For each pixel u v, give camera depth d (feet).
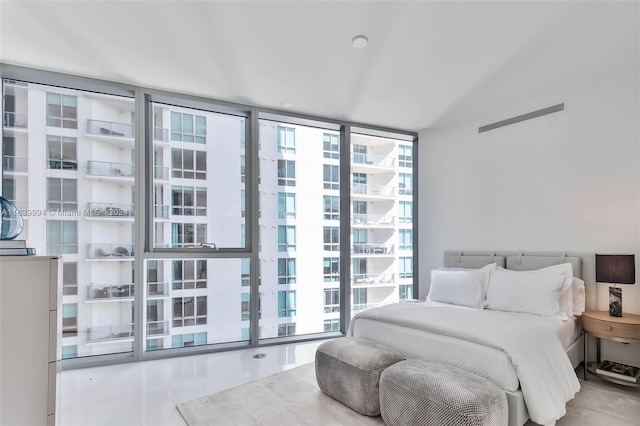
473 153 14.08
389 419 6.86
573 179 11.07
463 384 6.26
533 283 10.21
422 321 8.60
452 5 7.14
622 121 10.09
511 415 6.51
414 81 10.79
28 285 5.43
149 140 11.64
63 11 7.32
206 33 8.19
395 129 15.47
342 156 14.73
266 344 12.80
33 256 5.52
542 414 6.48
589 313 9.86
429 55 9.20
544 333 8.04
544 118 11.82
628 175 9.94
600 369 9.29
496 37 8.34
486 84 11.00
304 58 9.38
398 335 8.84
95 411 7.74
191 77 10.52
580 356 10.05
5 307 5.29
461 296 11.38
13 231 6.26
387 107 12.96
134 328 11.00
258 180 12.98
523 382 6.68
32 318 5.43
